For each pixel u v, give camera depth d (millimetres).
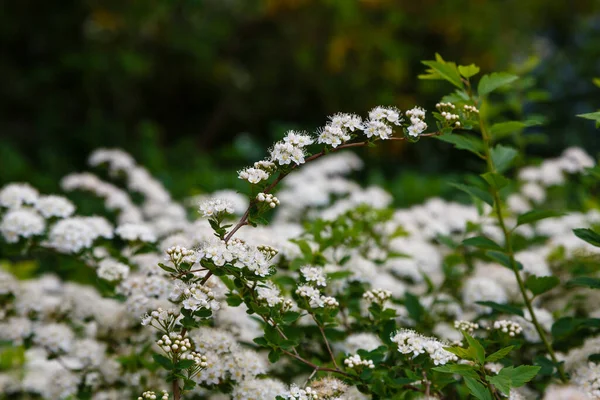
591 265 1129
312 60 2902
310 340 1014
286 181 1391
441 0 2805
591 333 1047
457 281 1116
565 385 920
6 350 1112
